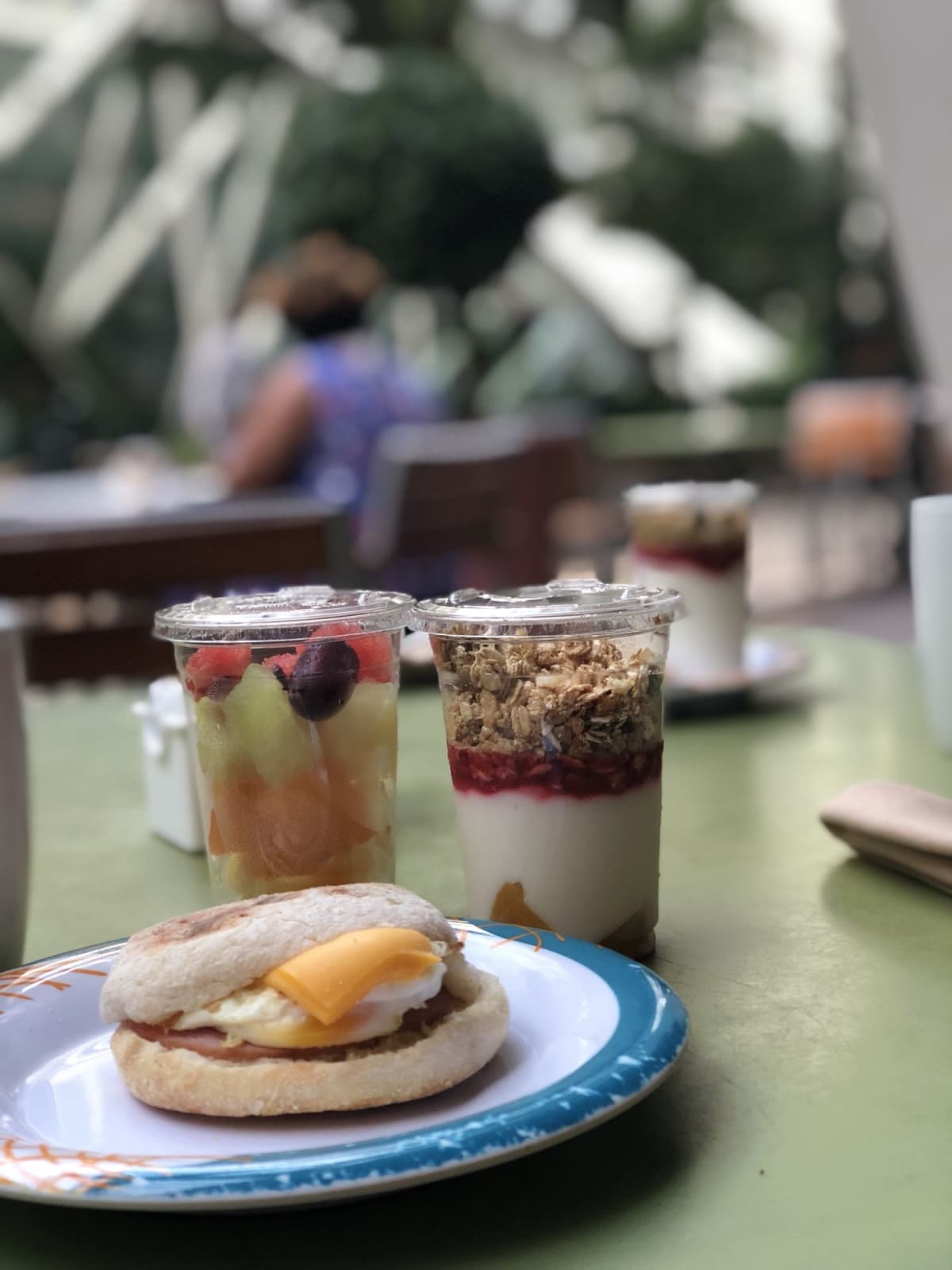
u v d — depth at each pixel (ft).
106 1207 1.51
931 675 3.78
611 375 31.14
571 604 2.50
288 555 6.64
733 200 31.24
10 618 2.55
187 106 28.48
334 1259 1.56
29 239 28.02
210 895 3.03
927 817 2.77
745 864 3.03
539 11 30.45
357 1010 1.83
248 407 12.42
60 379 28.48
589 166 30.94
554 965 2.19
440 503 8.51
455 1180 1.73
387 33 29.22
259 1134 1.78
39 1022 2.16
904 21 11.05
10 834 2.49
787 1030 2.13
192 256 28.78
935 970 2.35
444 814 3.62
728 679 4.50
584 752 2.41
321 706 2.48
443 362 29.45
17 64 27.37
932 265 11.72
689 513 4.52
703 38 30.76
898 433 21.61
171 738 3.42
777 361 31.37
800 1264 1.47
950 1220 1.54
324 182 27.14
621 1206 1.63
